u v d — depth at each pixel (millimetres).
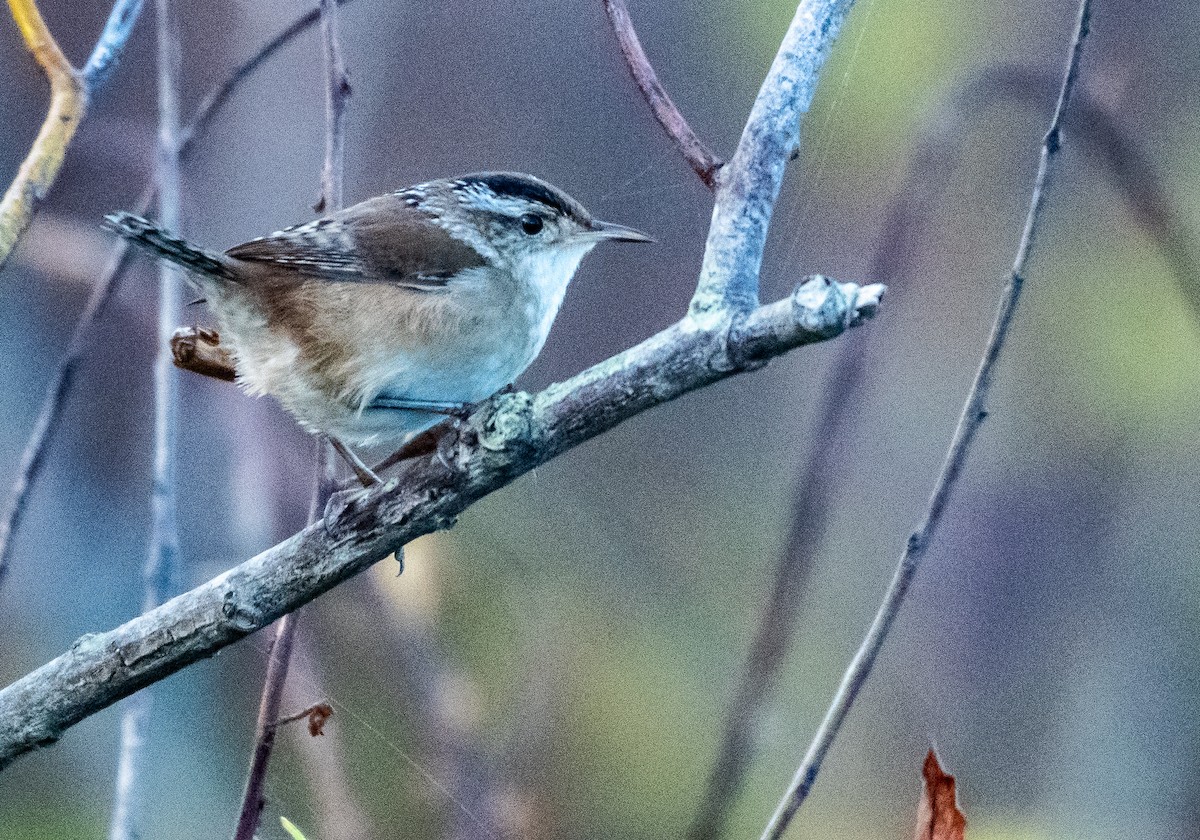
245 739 10750
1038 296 12133
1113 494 11922
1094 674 11492
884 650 11391
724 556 11672
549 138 12930
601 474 12102
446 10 13016
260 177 12398
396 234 8391
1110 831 10992
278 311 8211
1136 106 11945
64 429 12117
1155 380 12008
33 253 11688
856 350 8398
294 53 12539
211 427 11859
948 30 11977
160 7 8234
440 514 5840
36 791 10602
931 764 6398
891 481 11648
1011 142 12031
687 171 12711
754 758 7430
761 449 11977
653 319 12469
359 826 9039
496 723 9922
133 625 6066
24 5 7367
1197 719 11211
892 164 11648
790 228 11805
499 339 8695
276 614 6031
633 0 13000
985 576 11680
